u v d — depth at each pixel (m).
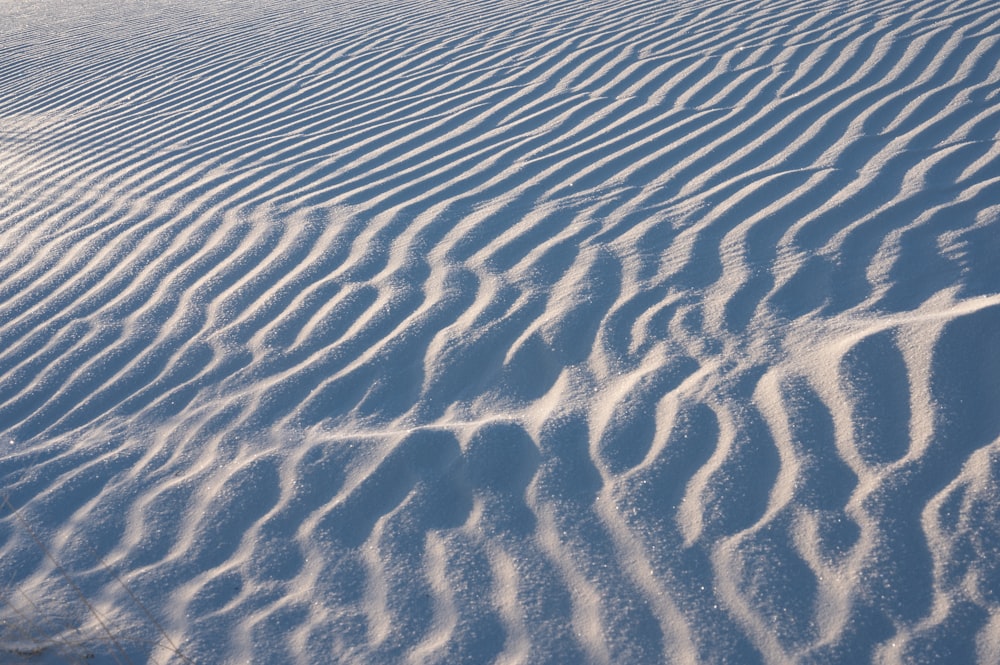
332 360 3.57
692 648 2.20
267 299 4.10
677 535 2.53
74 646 2.39
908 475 2.61
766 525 2.52
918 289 3.50
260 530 2.75
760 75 6.33
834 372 3.06
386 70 7.73
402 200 5.07
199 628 2.42
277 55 8.68
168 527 2.81
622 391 3.16
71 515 2.90
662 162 5.15
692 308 3.61
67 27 12.03
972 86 5.51
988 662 2.06
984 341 3.05
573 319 3.63
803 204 4.35
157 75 8.57
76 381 3.64
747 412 2.95
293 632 2.38
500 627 2.33
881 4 7.51
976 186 4.24
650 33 7.74
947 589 2.25
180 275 4.43
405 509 2.77
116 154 6.47
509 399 3.24
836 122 5.34
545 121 6.07
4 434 3.37
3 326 4.14
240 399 3.40
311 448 3.07
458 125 6.20
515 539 2.60
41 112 7.91
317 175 5.59
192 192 5.53
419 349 3.57
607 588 2.39
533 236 4.43
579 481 2.78
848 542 2.42
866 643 2.15
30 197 5.82
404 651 2.29
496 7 9.64
